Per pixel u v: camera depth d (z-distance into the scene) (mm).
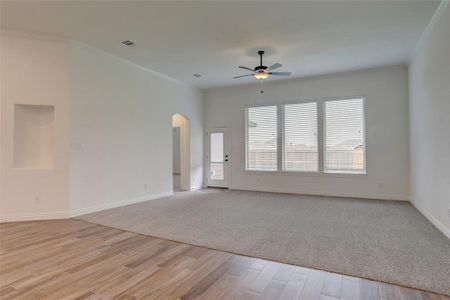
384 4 3479
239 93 7758
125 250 3084
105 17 3809
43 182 4445
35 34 4352
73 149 4645
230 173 7883
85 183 4840
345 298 2100
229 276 2463
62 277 2434
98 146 5078
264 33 4320
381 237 3504
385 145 6145
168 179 6773
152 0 3365
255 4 3475
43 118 4637
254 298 2102
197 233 3684
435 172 3990
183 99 7379
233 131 7840
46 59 4469
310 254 2955
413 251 3021
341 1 3408
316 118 6832
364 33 4336
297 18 3842
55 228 3938
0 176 4227
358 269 2584
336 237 3516
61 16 3785
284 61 5656
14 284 2305
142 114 6043
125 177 5617
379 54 5273
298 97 7012
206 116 8258
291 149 7129
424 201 4648
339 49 5008
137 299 2086
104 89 5191
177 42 4672
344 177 6512
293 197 6438
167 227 3973
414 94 5297
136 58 5496
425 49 4414
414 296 2117
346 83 6504
